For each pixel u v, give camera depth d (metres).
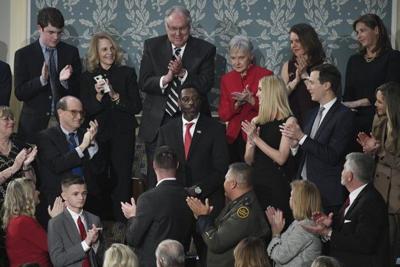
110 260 17.95
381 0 27.12
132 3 27.47
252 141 22.59
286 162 23.03
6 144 23.66
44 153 23.70
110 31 27.52
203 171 23.00
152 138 24.73
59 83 25.73
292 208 20.50
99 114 25.19
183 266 18.12
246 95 24.31
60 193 23.69
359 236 20.05
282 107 22.59
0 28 27.52
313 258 20.09
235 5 27.33
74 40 27.55
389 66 25.25
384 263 20.34
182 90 23.16
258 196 22.58
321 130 22.34
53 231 21.44
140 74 25.25
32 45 25.77
